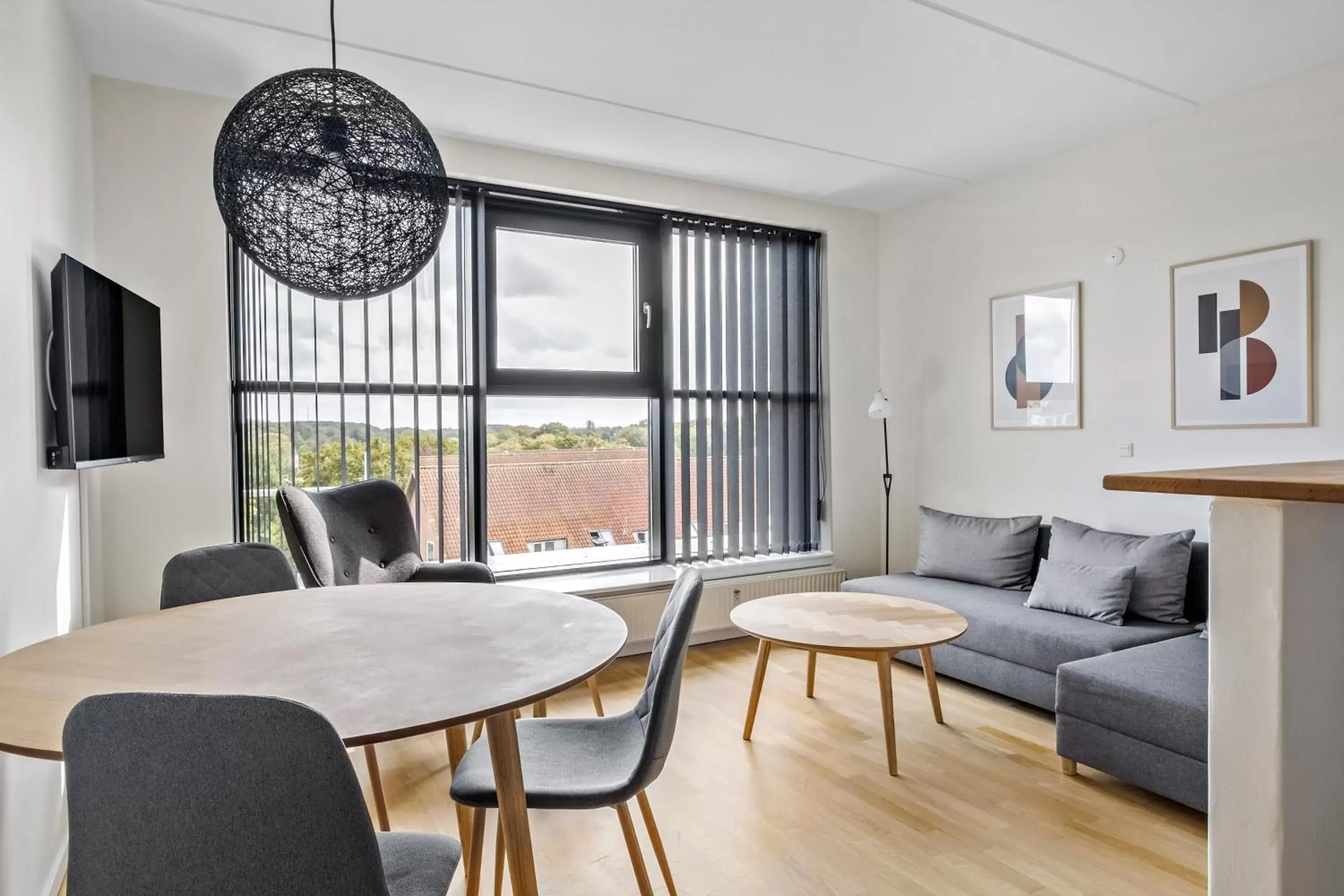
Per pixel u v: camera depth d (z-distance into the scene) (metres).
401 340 3.49
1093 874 1.96
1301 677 0.82
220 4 2.40
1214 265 3.18
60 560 2.13
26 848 1.69
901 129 3.48
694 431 4.32
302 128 1.53
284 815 0.81
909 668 3.75
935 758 2.68
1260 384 3.04
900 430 4.71
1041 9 2.48
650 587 3.86
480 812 1.63
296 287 1.71
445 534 3.59
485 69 2.87
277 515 3.20
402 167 1.64
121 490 2.90
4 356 1.62
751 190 4.37
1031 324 3.94
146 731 0.79
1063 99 3.16
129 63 2.78
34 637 1.81
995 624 3.21
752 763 2.64
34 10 1.91
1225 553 0.84
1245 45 2.72
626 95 3.11
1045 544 3.76
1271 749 0.80
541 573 3.96
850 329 4.75
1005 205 4.07
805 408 4.63
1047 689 2.99
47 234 2.02
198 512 3.02
